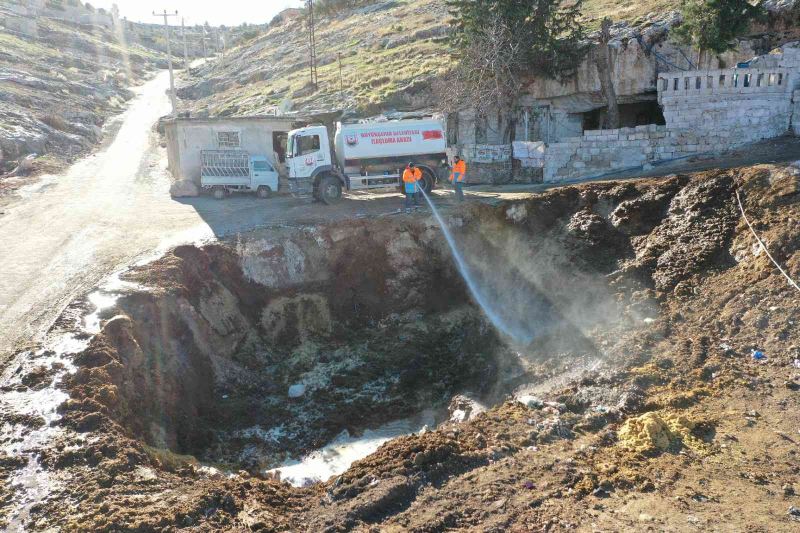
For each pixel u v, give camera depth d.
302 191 21.83
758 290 12.78
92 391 10.63
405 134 21.52
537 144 24.02
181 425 12.48
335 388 14.89
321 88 41.84
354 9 72.50
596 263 16.38
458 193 20.09
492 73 27.23
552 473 8.96
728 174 16.67
